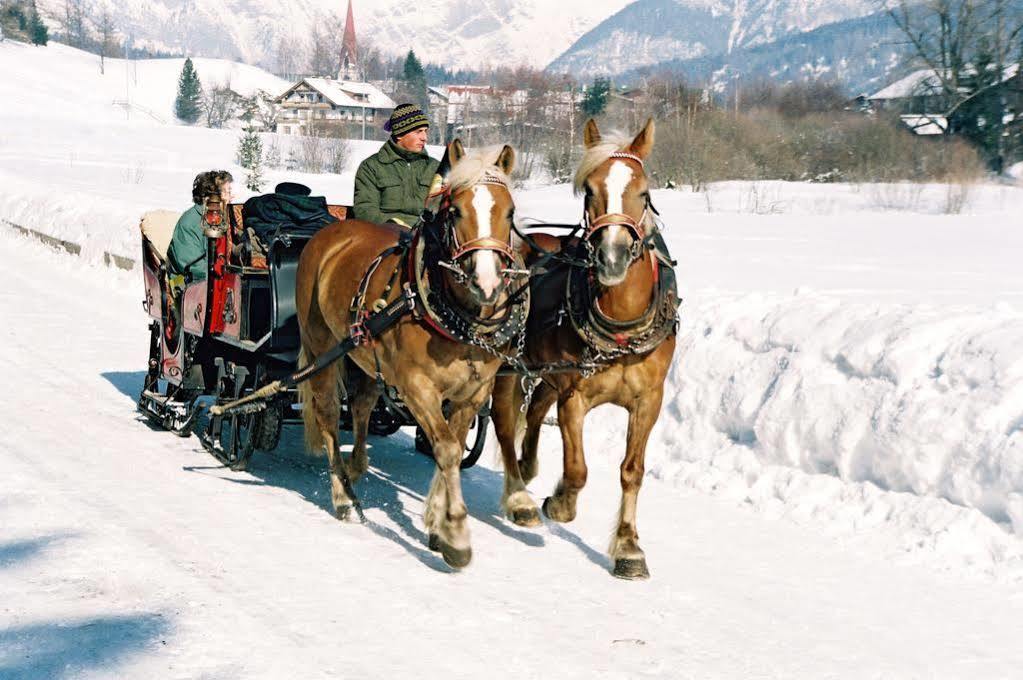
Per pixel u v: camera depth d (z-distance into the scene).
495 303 5.71
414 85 162.62
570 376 6.14
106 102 148.88
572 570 6.00
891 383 7.12
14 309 14.71
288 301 7.67
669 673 4.62
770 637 5.05
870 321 7.71
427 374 6.03
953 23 55.34
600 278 5.52
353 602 5.35
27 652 4.56
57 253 20.80
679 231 24.47
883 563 6.15
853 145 47.94
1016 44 54.53
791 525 6.88
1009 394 6.44
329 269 7.04
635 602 5.49
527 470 7.45
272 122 133.12
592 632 5.06
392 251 6.36
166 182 40.94
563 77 77.12
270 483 7.71
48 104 132.25
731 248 20.34
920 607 5.47
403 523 6.88
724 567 6.06
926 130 56.56
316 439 7.23
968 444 6.45
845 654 4.87
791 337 8.13
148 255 9.89
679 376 8.85
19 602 5.09
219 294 8.29
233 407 7.60
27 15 184.62
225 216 8.79
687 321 9.27
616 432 9.07
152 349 9.72
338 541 6.39
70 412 9.44
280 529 6.57
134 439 8.70
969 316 7.37
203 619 4.99
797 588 5.73
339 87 136.00
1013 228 25.23
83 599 5.17
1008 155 54.81
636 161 5.66
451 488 5.95
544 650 4.83
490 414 7.69
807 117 53.09
